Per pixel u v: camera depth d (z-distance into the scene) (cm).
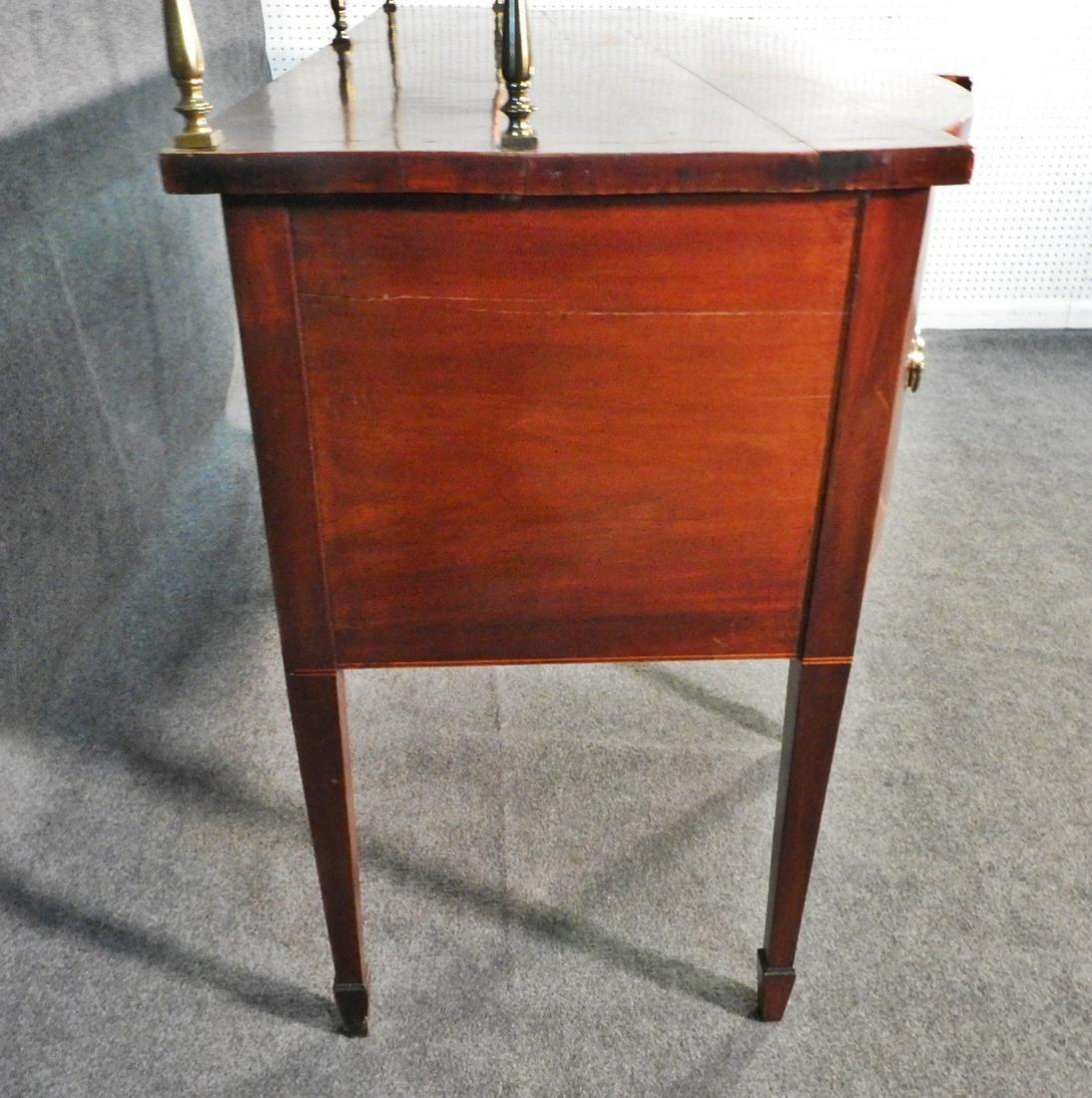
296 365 78
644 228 75
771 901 107
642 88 104
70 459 142
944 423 252
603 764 147
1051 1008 112
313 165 70
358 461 82
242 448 235
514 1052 107
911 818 138
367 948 119
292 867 129
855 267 77
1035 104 283
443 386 80
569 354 79
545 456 83
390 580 88
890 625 179
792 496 86
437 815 138
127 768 144
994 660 171
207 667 166
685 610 91
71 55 141
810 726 96
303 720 94
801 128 81
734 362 80
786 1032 110
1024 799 142
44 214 134
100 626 172
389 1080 104
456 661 92
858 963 117
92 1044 107
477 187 71
